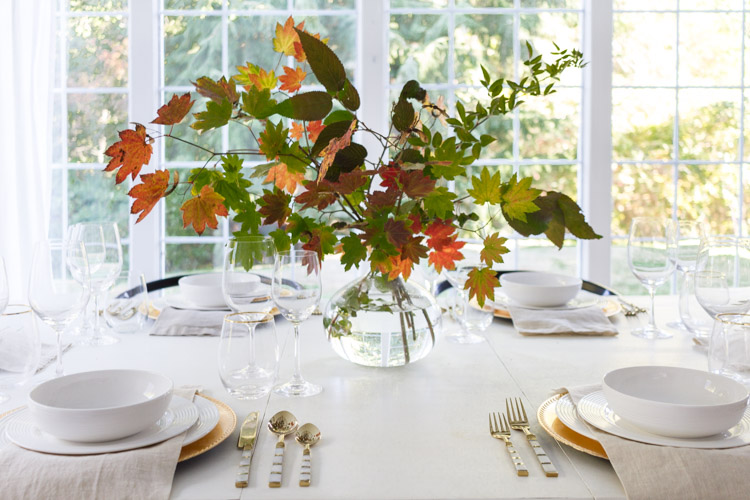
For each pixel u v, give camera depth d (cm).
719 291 146
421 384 134
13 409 116
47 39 325
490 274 131
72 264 136
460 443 106
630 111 361
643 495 89
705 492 89
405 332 140
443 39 338
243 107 123
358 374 140
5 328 123
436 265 134
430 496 90
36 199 324
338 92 127
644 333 171
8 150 327
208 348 159
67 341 163
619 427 103
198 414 109
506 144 345
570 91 343
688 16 356
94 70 343
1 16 321
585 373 140
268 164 139
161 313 181
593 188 336
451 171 129
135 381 110
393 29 336
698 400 108
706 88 359
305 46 124
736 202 364
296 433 108
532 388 131
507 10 338
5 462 92
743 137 361
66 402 106
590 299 200
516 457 99
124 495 88
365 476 95
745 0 354
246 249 136
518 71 342
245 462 97
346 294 144
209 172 132
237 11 336
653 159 365
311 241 134
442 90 340
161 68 338
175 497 90
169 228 342
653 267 172
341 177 118
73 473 90
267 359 125
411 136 134
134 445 97
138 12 328
